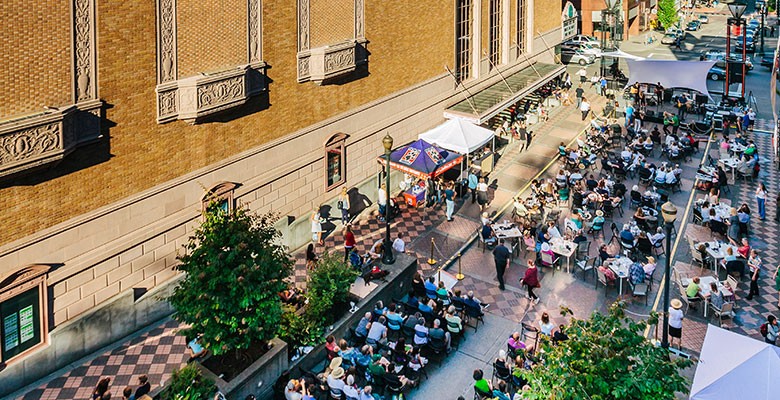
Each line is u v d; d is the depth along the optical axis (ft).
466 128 100.83
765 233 92.58
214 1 68.85
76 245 60.23
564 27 164.04
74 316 61.31
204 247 54.65
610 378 43.24
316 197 88.28
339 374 56.59
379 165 99.50
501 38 132.98
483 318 72.95
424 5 104.42
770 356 48.91
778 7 278.05
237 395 55.77
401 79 101.96
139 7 61.67
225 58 71.31
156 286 68.44
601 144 120.37
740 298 76.54
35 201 56.39
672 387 42.29
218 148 72.69
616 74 173.99
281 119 80.53
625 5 248.73
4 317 56.13
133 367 61.93
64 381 59.47
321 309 64.75
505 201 101.50
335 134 89.30
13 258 55.52
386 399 59.31
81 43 57.26
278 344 60.49
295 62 80.79
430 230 92.89
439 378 63.41
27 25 53.01
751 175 111.55
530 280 74.90
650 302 75.92
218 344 54.54
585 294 77.61
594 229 89.86
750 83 183.01
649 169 105.50
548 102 147.74
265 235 57.41
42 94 54.90
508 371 59.36
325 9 84.12
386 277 73.97
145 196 65.46
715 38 255.09
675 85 143.02
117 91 61.11
